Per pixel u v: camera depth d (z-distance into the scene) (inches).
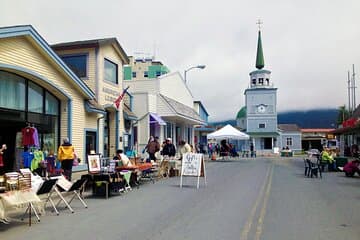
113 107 868.0
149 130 1104.8
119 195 521.7
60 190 438.0
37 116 641.0
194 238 289.6
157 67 2445.9
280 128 3105.3
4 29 521.7
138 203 454.9
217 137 1445.6
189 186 624.4
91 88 811.4
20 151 612.1
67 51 827.4
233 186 622.2
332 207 424.8
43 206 409.1
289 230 315.3
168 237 293.4
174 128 1406.3
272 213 388.2
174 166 797.9
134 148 1074.7
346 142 2094.0
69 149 586.6
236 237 292.4
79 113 740.7
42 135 669.3
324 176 822.5
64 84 691.4
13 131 609.9
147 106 1102.4
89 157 550.0
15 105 589.6
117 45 882.1
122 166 598.2
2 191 336.8
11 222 352.8
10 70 561.9
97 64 810.8
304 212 394.3
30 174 376.5
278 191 560.1
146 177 732.7
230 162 1419.8
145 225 335.9
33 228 329.4
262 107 2701.8
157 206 433.1
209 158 1747.0
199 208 418.0
